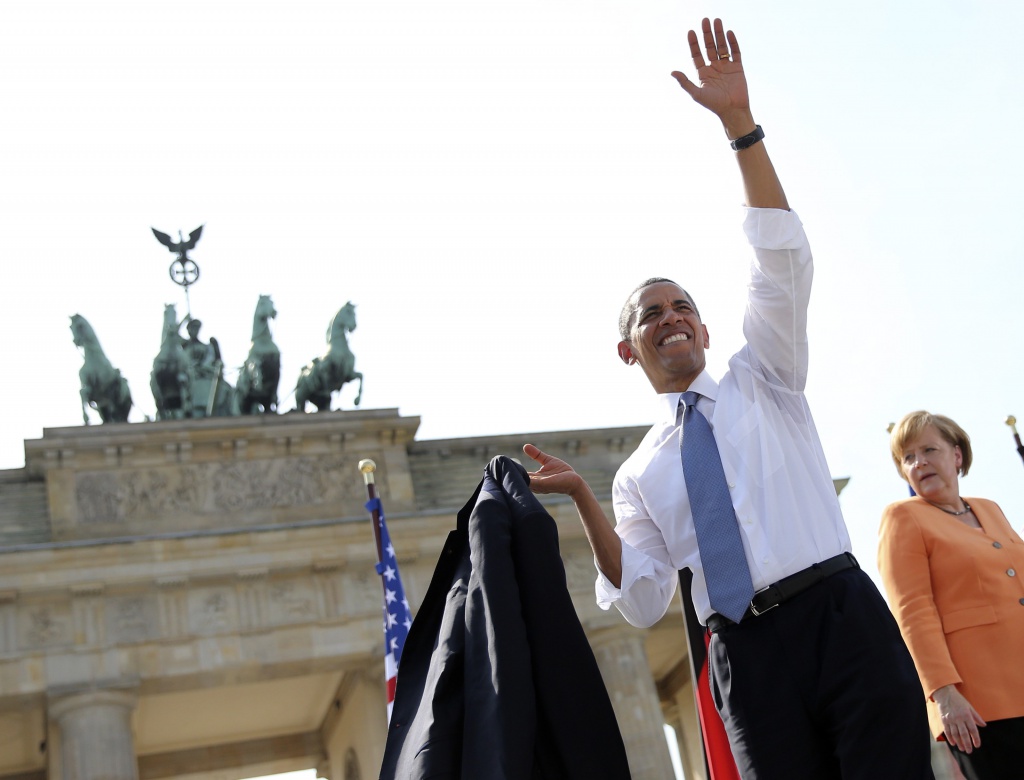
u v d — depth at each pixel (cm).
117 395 9938
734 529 1057
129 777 8194
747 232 1080
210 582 8844
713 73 1120
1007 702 1387
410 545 9194
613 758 967
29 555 8450
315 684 10025
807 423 1123
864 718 963
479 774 908
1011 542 1491
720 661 1054
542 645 988
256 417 9562
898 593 1449
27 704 8438
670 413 1159
